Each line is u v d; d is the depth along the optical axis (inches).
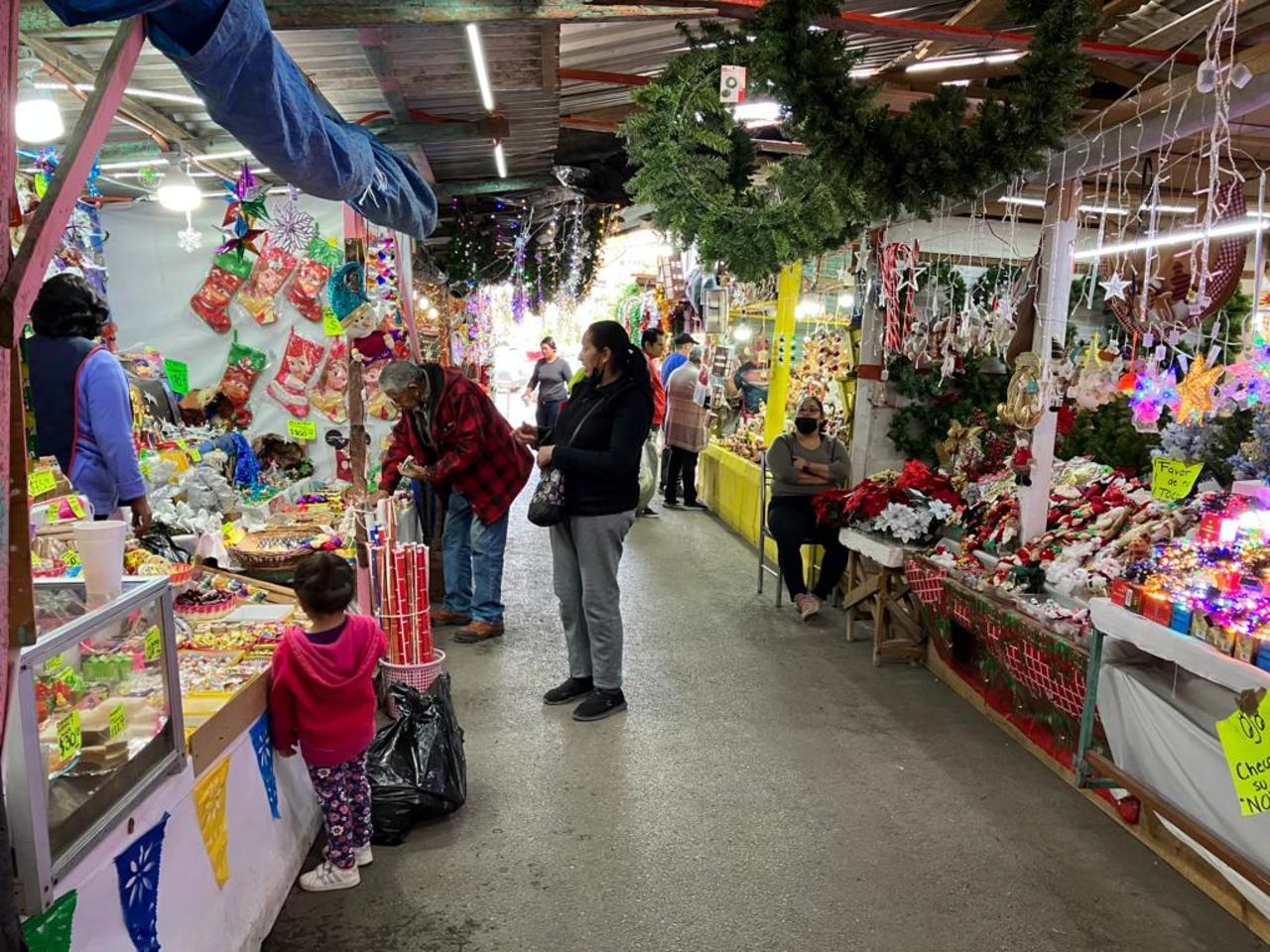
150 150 157.1
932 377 213.3
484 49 133.2
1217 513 131.0
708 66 122.6
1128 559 137.2
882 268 195.9
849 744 140.9
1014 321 166.4
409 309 195.8
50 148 146.1
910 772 131.6
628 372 141.6
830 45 107.2
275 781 97.6
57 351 112.9
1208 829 100.1
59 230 49.1
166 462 155.5
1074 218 147.0
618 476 141.2
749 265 128.6
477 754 135.4
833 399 264.7
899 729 147.1
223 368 191.5
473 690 160.7
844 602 195.2
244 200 142.9
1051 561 148.6
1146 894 102.0
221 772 82.6
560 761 133.3
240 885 84.9
